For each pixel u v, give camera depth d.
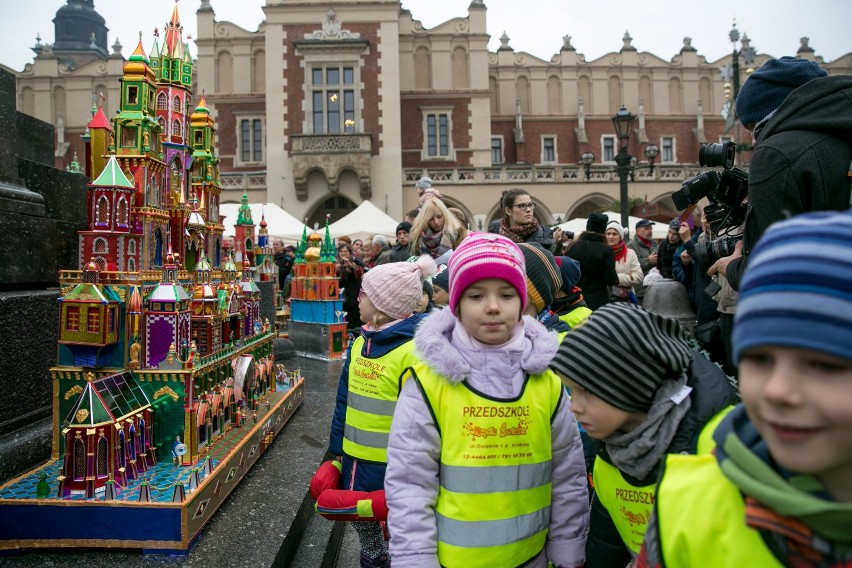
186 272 3.37
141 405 2.77
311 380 6.09
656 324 1.56
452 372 1.87
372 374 2.58
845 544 0.84
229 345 3.52
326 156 28.14
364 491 2.52
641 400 1.49
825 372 0.79
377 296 2.65
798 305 0.78
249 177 28.95
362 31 28.81
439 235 4.78
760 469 0.89
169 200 3.55
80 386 2.88
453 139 32.12
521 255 1.98
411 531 1.83
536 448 1.89
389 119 28.67
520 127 36.41
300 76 28.73
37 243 3.56
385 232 17.59
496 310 1.87
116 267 2.94
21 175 3.74
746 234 2.25
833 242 0.80
